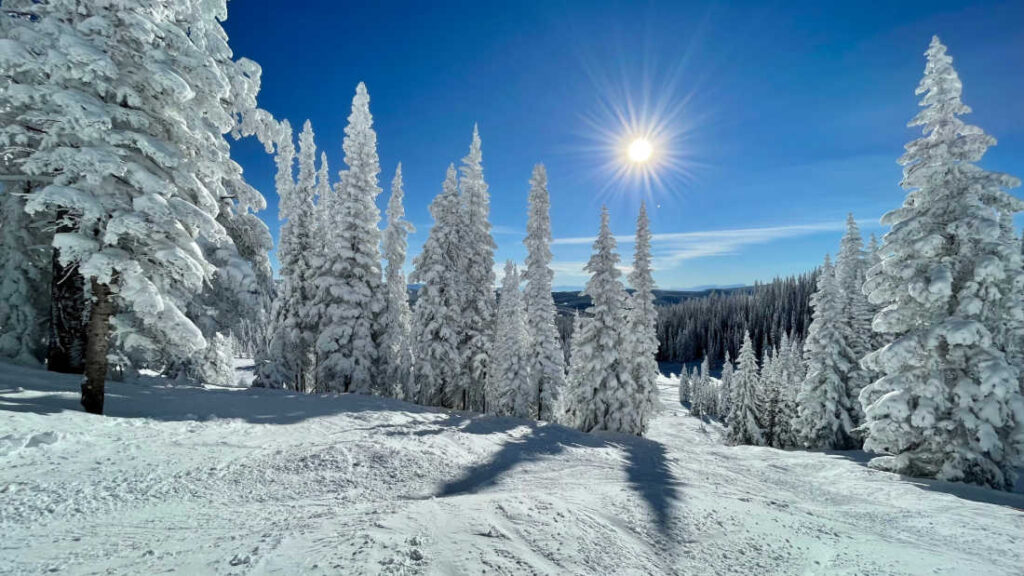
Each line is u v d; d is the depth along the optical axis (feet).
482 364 90.58
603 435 73.10
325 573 13.52
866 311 93.56
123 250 33.24
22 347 50.39
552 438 57.06
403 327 115.24
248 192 49.52
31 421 28.12
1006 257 47.37
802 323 354.33
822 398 89.56
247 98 48.26
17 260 50.47
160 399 45.60
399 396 100.99
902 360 48.98
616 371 86.22
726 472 46.39
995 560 21.68
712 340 419.95
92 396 34.63
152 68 32.40
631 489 27.84
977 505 34.40
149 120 34.06
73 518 18.51
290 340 86.28
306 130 95.35
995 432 45.60
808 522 25.36
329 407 53.83
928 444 47.98
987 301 46.91
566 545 17.70
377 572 13.71
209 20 45.85
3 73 29.89
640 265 97.96
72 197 29.91
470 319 91.56
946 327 46.88
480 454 41.14
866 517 30.17
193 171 38.17
